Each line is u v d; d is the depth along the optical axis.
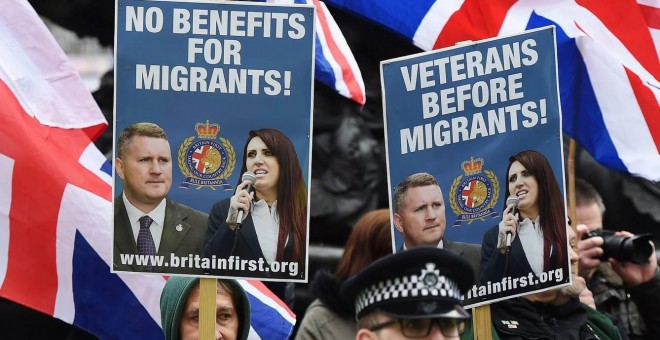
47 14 10.03
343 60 8.46
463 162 7.21
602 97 9.23
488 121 7.23
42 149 7.78
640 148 9.19
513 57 7.25
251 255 6.76
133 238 6.77
